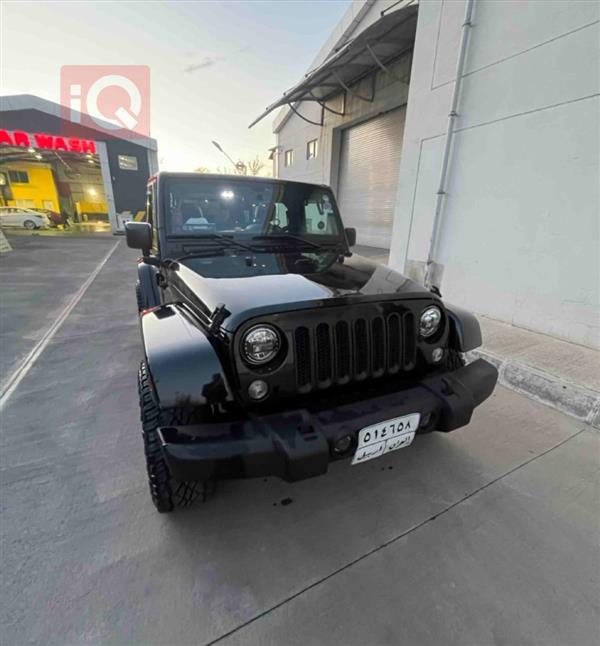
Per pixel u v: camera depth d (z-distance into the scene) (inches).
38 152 803.4
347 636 46.8
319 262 84.9
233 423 51.9
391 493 71.7
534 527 64.1
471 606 50.8
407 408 59.1
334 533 62.5
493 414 100.6
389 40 302.7
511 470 78.7
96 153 749.9
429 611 50.0
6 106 668.1
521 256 146.9
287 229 101.1
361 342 61.1
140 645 45.3
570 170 126.2
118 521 63.6
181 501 63.1
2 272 301.1
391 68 354.6
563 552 59.4
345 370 60.2
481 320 160.7
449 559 57.9
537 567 56.7
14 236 652.1
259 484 73.3
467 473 77.6
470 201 166.1
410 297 65.1
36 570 54.1
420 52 185.3
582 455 83.8
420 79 187.2
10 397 105.4
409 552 59.1
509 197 148.3
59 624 47.2
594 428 94.1
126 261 379.9
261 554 58.3
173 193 91.0
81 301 213.8
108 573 54.1
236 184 96.6
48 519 63.4
